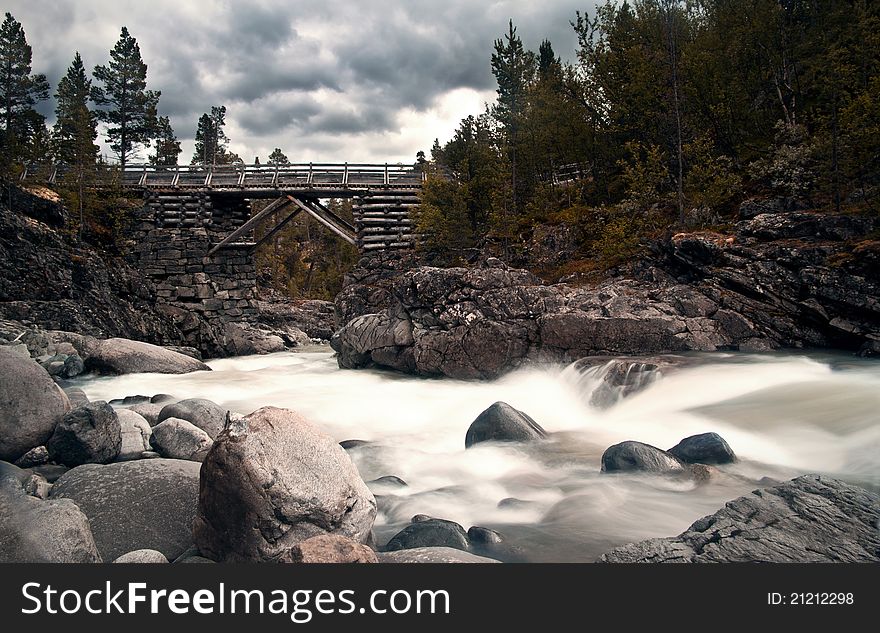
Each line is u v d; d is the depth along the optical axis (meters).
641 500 7.27
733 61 25.50
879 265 14.27
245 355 32.97
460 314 18.14
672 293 17.22
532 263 25.42
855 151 17.28
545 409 13.91
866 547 4.93
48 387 8.95
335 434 12.30
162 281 34.28
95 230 33.75
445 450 10.66
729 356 14.64
